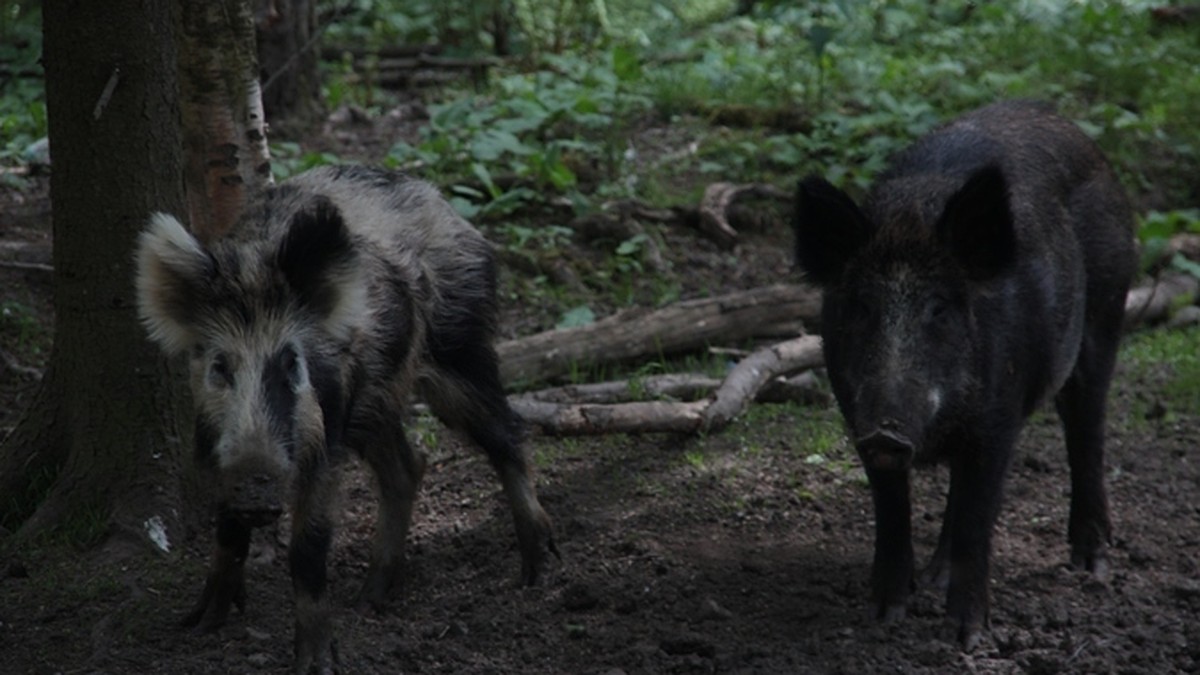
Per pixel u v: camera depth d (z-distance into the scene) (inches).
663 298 495.8
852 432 289.0
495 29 743.7
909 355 269.7
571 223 528.7
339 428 270.4
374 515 366.3
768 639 300.5
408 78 701.9
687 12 810.8
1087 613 316.8
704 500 374.0
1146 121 608.4
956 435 292.4
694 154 591.8
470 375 326.0
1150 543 357.7
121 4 328.5
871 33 737.6
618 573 333.7
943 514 368.5
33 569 319.6
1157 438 421.4
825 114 601.6
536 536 330.0
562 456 398.9
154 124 336.8
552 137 594.9
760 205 551.2
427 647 291.4
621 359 448.8
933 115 594.6
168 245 257.9
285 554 338.3
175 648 287.0
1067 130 350.0
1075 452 345.1
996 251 277.0
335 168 321.4
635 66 607.8
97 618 298.4
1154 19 773.3
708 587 326.0
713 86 640.4
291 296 259.4
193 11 360.8
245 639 290.5
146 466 337.1
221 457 239.8
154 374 339.6
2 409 400.5
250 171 372.8
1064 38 706.8
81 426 339.9
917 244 279.7
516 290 493.7
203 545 336.8
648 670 285.6
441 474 390.0
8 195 524.7
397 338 296.0
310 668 274.1
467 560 342.6
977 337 286.5
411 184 325.1
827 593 322.3
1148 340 492.7
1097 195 344.2
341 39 755.4
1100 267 339.6
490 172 553.9
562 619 310.8
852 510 372.2
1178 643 300.8
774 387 435.2
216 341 254.8
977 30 742.5
